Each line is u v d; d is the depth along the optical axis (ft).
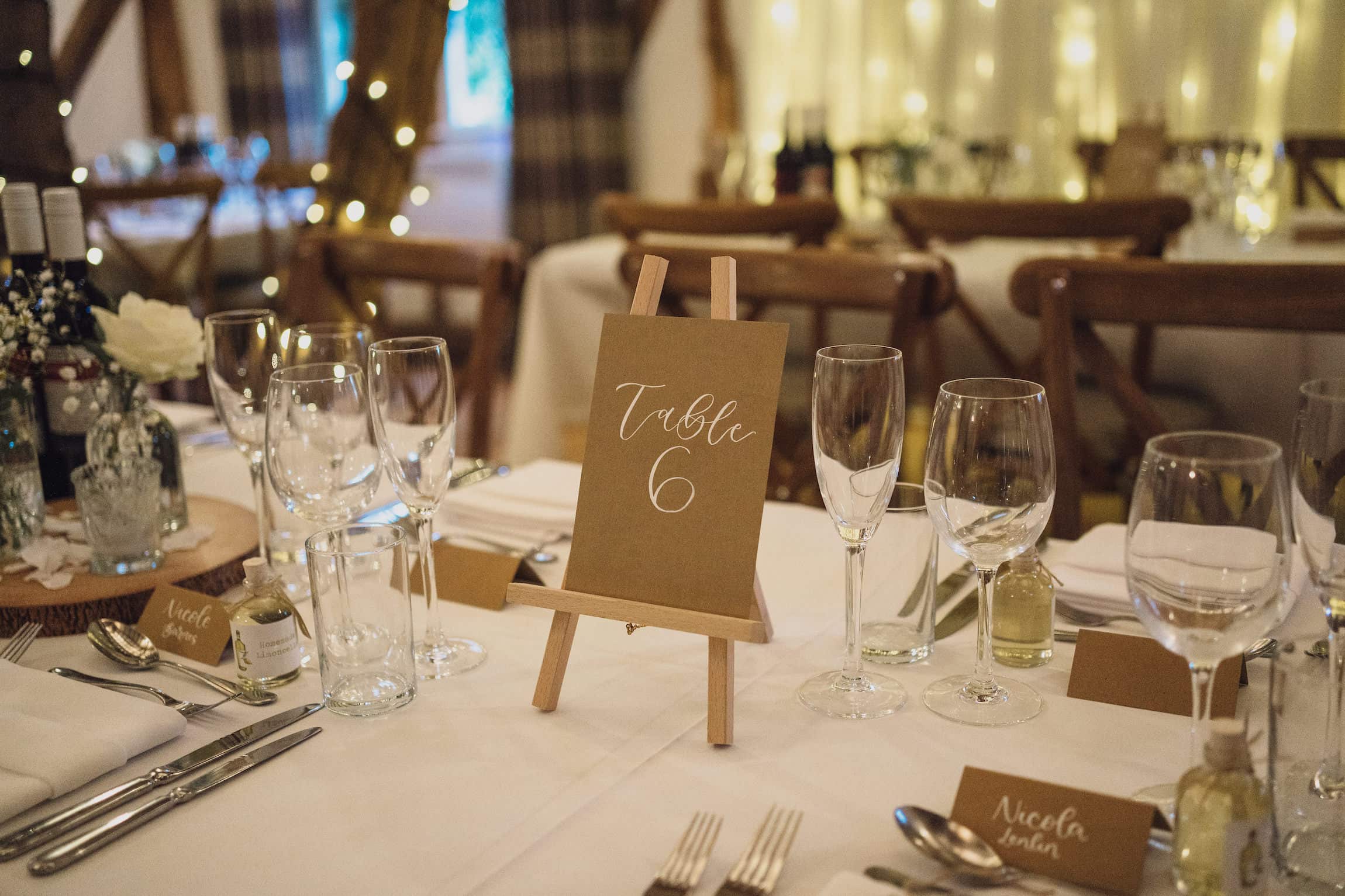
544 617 3.72
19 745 2.69
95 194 11.16
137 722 2.83
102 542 3.77
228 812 2.60
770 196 16.56
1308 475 2.34
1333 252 8.58
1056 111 15.05
